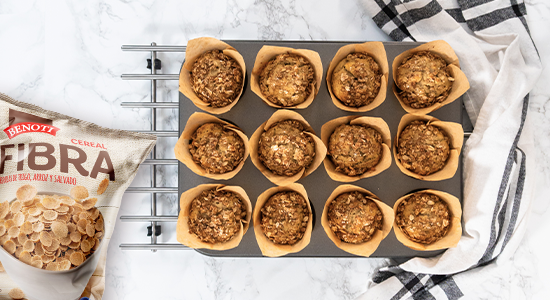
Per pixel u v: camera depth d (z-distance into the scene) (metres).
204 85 0.69
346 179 0.71
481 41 0.76
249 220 0.71
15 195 0.69
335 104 0.71
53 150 0.71
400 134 0.72
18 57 0.78
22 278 0.69
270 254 0.70
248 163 0.72
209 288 0.78
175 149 0.69
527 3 0.78
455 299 0.75
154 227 0.75
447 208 0.71
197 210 0.69
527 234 0.78
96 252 0.72
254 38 0.78
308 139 0.70
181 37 0.78
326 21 0.78
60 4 0.78
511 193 0.75
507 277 0.78
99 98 0.78
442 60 0.71
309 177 0.73
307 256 0.72
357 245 0.70
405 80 0.70
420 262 0.74
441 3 0.77
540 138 0.78
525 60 0.75
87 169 0.71
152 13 0.78
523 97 0.73
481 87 0.75
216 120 0.71
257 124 0.73
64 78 0.78
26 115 0.71
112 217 0.73
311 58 0.70
